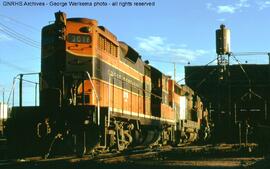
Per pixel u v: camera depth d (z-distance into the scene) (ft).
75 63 62.08
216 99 208.74
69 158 56.24
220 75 177.27
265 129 102.89
